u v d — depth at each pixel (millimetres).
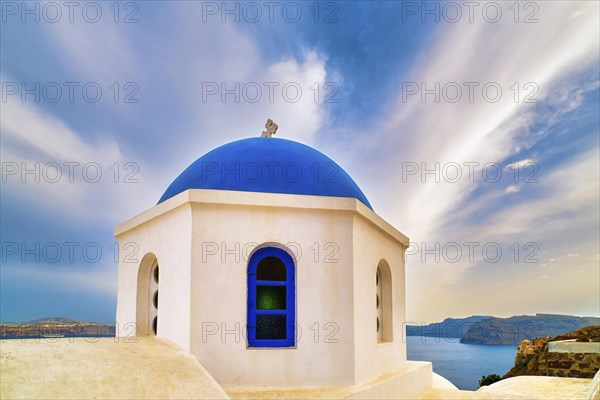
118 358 5234
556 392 10344
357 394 6566
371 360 7605
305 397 6297
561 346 13305
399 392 7918
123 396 4590
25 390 4133
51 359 4773
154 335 7730
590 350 12914
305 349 6887
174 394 4957
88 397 4352
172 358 5789
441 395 9164
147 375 5055
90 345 5496
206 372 5758
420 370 9172
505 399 8867
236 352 6652
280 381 6719
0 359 4496
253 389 6562
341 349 6988
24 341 5152
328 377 6883
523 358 20078
